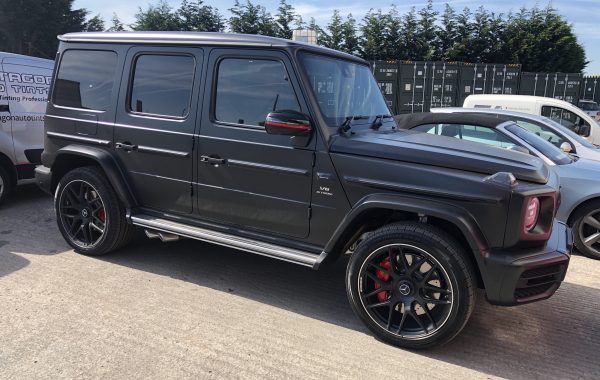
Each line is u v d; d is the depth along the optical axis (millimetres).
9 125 6406
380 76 17750
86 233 4723
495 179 2994
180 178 4125
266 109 3688
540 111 9602
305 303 3959
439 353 3281
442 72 17516
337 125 3590
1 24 33938
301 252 3639
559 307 4082
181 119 4062
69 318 3506
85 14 38656
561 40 26672
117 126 4383
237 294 4062
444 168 3154
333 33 26484
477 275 3191
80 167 4691
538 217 3131
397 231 3197
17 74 6535
